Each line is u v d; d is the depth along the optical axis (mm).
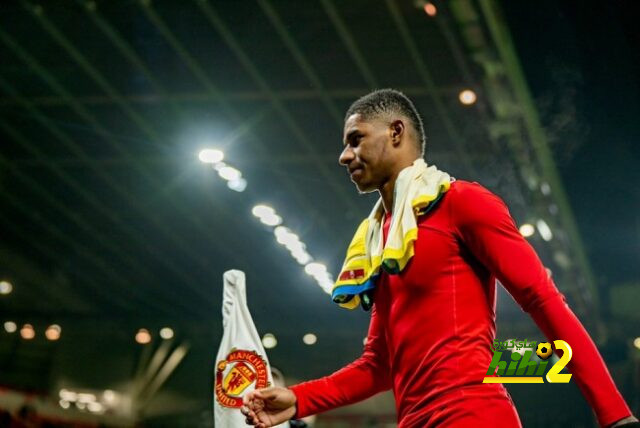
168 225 21625
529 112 14555
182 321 27438
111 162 18156
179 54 13797
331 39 13117
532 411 24922
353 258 2449
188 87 14812
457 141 15977
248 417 2396
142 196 19891
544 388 25094
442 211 2236
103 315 27469
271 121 15875
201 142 16703
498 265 2145
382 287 2334
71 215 21047
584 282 22000
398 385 2244
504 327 24875
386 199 2410
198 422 27344
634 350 24281
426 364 2158
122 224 21547
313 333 27484
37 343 27750
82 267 24391
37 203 20422
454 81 13922
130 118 16000
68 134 16984
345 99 14852
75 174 18844
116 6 12656
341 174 18219
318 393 2443
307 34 13023
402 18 12344
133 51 13773
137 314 27422
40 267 24141
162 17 12812
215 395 2607
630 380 24328
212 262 23922
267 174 18344
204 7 12531
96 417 21844
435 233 2219
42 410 18516
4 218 21391
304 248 22094
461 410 2074
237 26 12930
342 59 13664
